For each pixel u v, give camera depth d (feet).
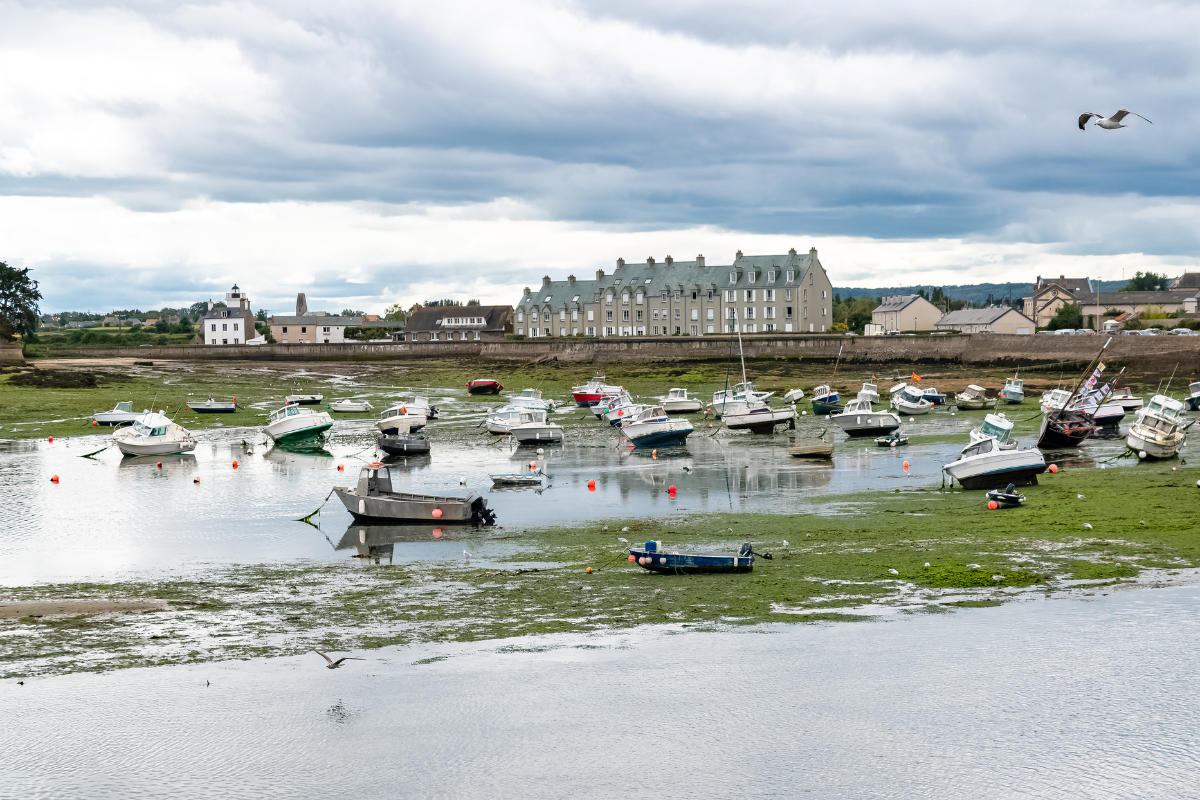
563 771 54.44
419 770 54.80
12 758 56.39
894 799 51.11
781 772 54.03
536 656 71.46
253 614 83.20
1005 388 272.10
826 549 100.27
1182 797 50.62
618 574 93.50
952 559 93.71
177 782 53.72
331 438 231.71
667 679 66.49
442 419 272.31
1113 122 59.67
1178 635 71.41
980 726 58.59
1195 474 134.82
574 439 225.56
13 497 148.36
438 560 102.58
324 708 62.80
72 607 85.40
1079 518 108.78
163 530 121.90
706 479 155.74
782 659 69.56
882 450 185.47
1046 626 74.23
